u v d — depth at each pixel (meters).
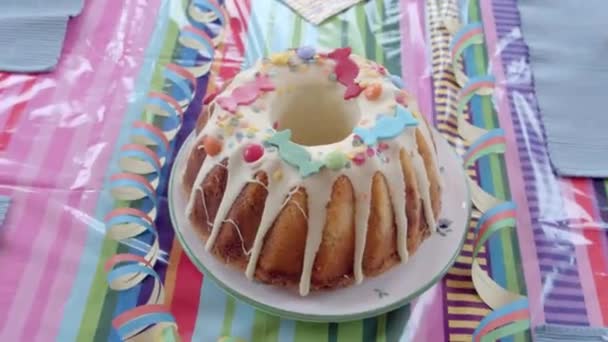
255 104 0.50
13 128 0.60
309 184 0.45
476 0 0.73
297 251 0.47
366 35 0.70
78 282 0.51
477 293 0.50
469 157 0.58
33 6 0.68
